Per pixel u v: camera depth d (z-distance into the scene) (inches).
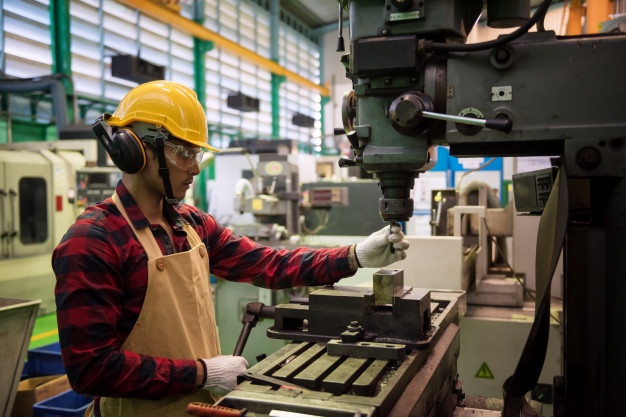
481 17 46.8
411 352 41.1
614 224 36.0
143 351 44.5
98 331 40.6
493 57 37.3
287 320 48.1
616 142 35.5
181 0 288.5
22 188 178.9
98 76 248.4
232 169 250.1
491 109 37.6
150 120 44.7
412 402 33.8
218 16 335.6
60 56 226.2
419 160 40.8
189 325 47.2
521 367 36.7
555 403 39.6
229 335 131.0
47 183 187.8
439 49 38.4
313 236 151.6
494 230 106.5
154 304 44.7
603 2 131.0
